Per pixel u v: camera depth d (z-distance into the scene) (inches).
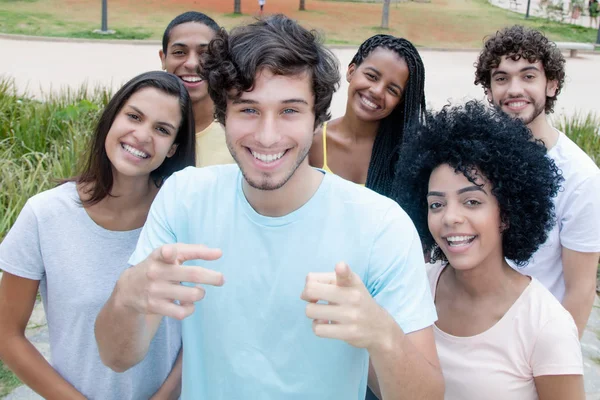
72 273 76.4
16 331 78.9
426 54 729.0
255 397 60.9
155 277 52.2
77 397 78.4
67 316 77.6
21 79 443.5
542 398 70.4
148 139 77.2
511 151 71.2
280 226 60.1
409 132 85.3
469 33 881.5
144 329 59.0
